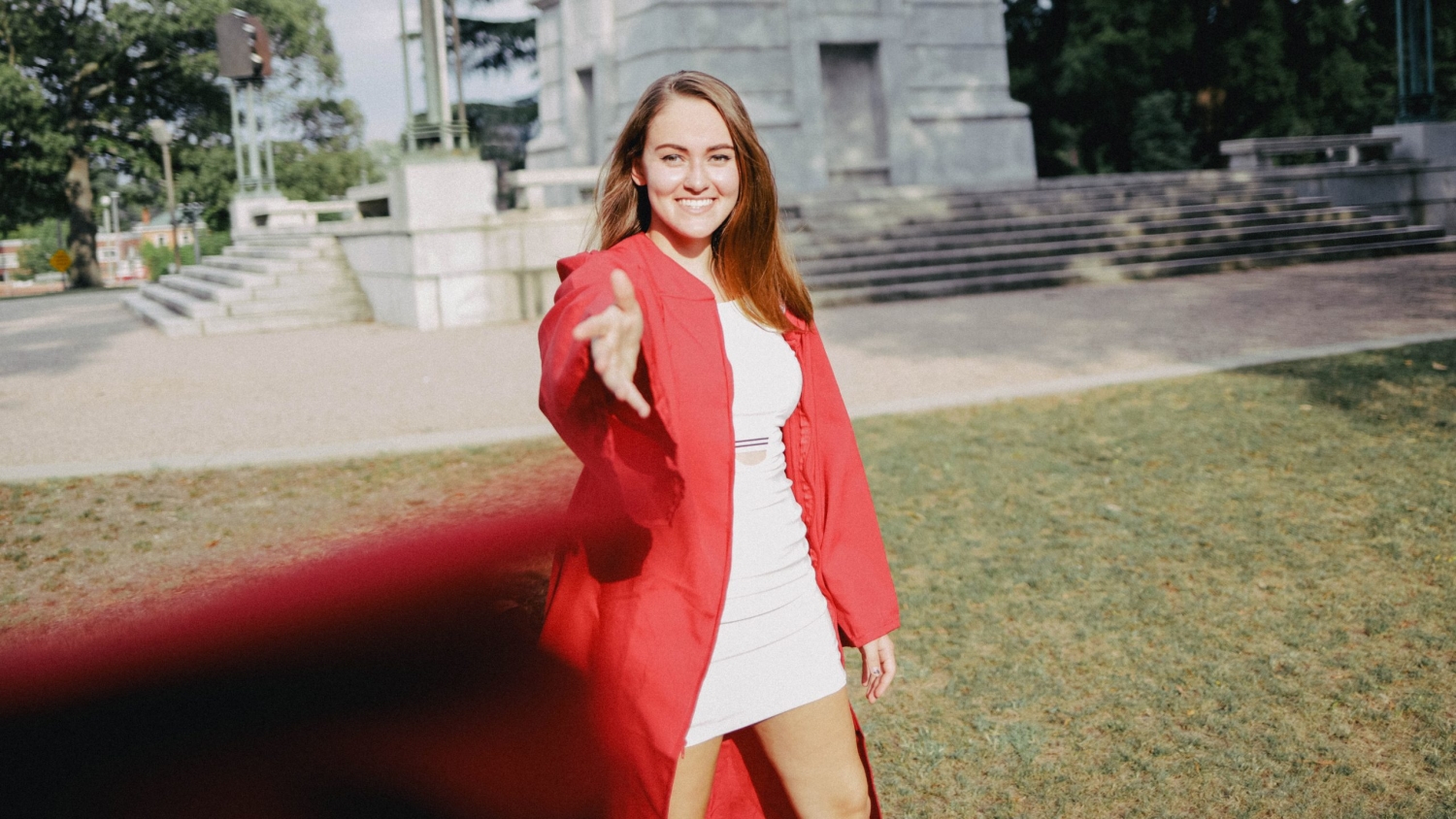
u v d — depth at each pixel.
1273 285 13.96
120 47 40.47
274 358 11.63
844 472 1.96
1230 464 5.59
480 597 1.10
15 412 8.66
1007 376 8.59
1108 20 31.56
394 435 7.15
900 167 21.66
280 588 0.99
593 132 23.38
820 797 1.81
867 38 21.22
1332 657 3.38
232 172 45.31
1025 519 4.92
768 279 1.86
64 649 0.91
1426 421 6.10
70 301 27.42
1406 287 12.80
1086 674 3.38
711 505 1.63
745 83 20.39
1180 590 4.02
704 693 1.67
